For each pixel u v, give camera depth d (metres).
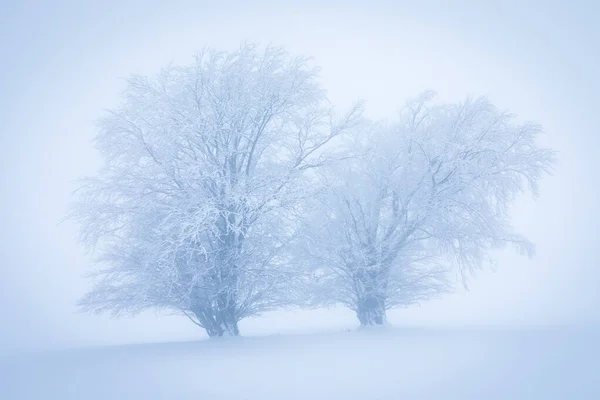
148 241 21.33
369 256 24.38
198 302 21.86
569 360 11.80
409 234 24.77
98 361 14.94
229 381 10.59
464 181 23.70
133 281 21.91
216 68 22.03
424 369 11.23
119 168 21.50
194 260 21.00
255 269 21.33
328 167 24.16
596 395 8.14
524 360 11.99
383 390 9.07
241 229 20.81
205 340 21.55
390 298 26.72
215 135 21.03
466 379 9.81
